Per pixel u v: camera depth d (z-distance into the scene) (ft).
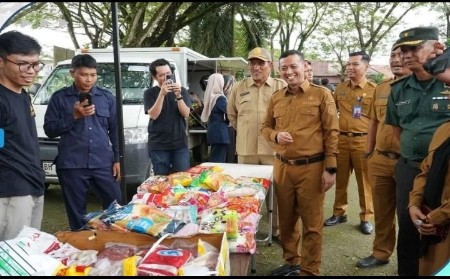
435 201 6.50
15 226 7.36
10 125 7.24
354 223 14.62
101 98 9.79
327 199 17.90
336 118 9.03
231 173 10.78
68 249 5.84
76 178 9.46
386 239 10.86
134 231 6.15
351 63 13.85
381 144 10.35
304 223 9.51
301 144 9.16
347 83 14.35
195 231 6.21
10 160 7.25
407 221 8.50
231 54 51.21
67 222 14.24
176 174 9.82
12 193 7.27
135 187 15.98
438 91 7.99
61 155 9.45
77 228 9.59
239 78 36.32
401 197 8.65
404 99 8.59
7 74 7.22
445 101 7.89
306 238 9.48
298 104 9.25
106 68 17.94
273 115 9.95
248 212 7.39
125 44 28.99
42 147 14.74
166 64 12.11
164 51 20.25
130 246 5.98
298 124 9.21
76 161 9.41
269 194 11.98
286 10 51.13
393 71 10.57
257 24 53.31
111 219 6.41
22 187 7.38
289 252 10.19
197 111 22.57
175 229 6.13
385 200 10.61
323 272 10.61
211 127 17.87
